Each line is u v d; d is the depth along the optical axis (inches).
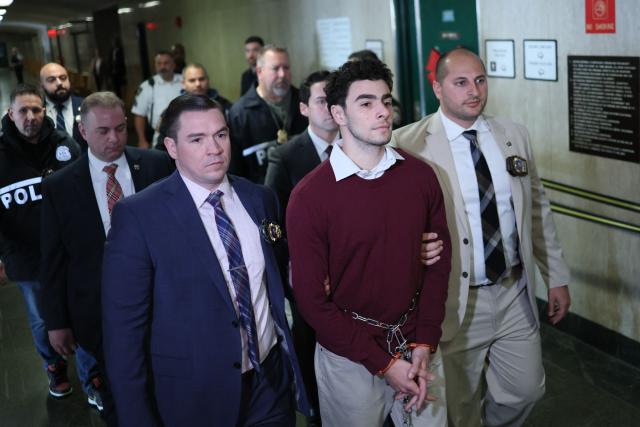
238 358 87.5
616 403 142.8
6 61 1595.7
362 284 92.8
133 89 682.2
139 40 631.2
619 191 153.6
